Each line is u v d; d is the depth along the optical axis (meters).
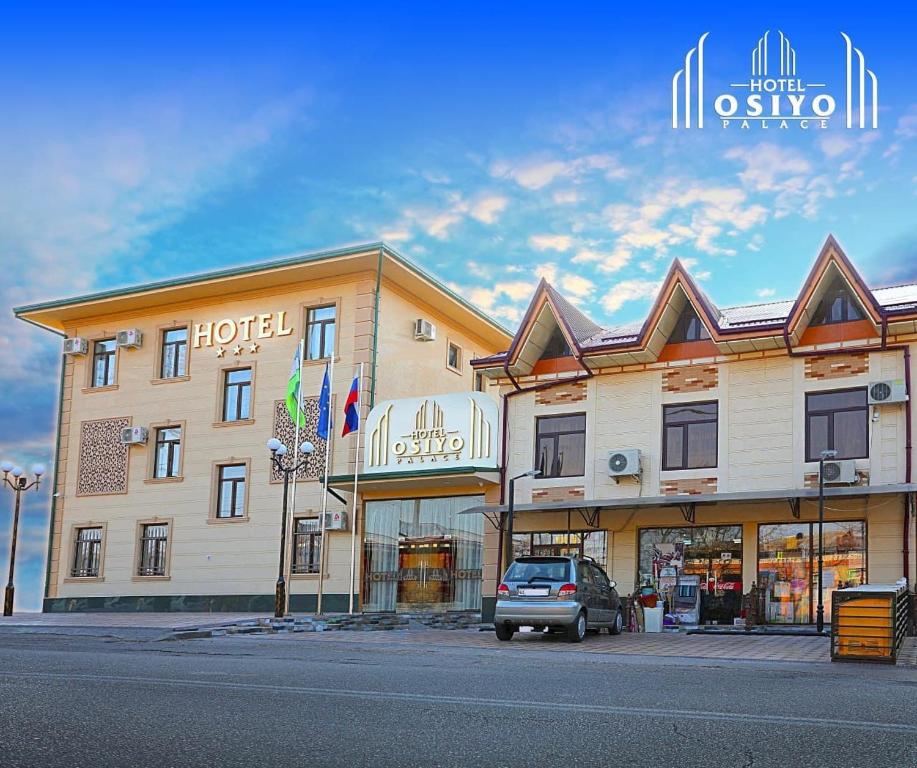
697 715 8.95
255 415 35.06
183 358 37.09
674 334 28.00
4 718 8.14
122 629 23.17
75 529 37.72
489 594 29.05
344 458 32.94
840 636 16.23
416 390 35.53
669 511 27.16
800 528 25.56
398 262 33.50
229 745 7.24
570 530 28.31
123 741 7.32
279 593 27.52
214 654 15.54
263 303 35.69
